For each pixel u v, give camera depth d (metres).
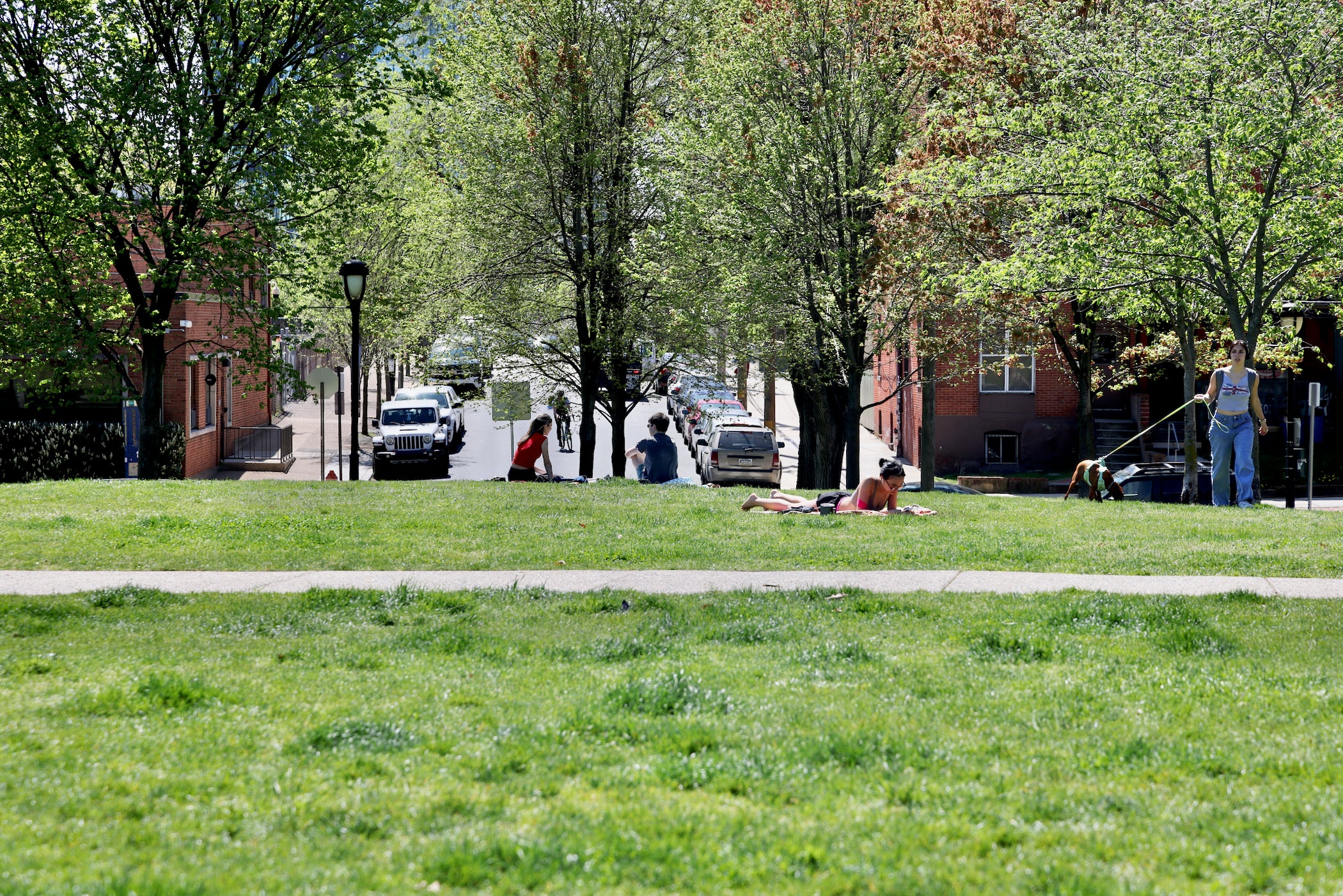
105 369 39.38
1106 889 5.41
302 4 33.97
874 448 66.00
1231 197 25.91
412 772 7.18
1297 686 9.01
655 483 25.08
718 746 7.70
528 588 13.84
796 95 35.38
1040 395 54.19
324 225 36.12
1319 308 42.84
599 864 5.73
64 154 32.19
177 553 16.66
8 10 32.22
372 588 13.91
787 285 34.84
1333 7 25.12
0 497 22.33
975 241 33.81
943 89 33.97
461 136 41.31
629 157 41.66
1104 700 8.73
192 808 6.52
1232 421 21.69
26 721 8.16
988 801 6.68
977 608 12.34
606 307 42.94
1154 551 16.12
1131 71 26.98
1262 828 6.23
